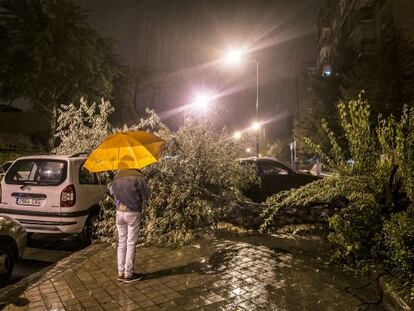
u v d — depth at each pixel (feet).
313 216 26.78
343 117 21.47
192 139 27.71
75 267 19.61
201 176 27.17
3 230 19.04
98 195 26.61
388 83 73.36
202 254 21.24
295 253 21.12
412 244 16.22
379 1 115.34
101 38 100.07
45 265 22.35
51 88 89.61
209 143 27.99
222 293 15.92
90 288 16.81
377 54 81.00
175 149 27.35
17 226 20.03
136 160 17.47
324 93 107.14
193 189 25.85
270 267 18.86
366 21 118.32
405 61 73.87
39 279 18.20
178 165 26.30
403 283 15.88
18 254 19.95
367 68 81.35
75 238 28.48
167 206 24.76
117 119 139.74
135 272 18.58
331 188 20.49
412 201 18.26
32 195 24.64
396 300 14.56
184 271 18.57
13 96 91.04
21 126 114.21
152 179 25.57
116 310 14.67
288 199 22.30
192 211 24.73
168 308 14.71
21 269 21.63
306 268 18.67
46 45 83.20
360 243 18.65
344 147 88.17
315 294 15.64
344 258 19.20
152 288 16.65
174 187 25.02
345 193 20.16
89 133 30.60
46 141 114.01
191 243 23.52
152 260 20.42
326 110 104.06
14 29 88.12
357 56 113.29
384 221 17.88
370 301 14.92
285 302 14.96
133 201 17.40
